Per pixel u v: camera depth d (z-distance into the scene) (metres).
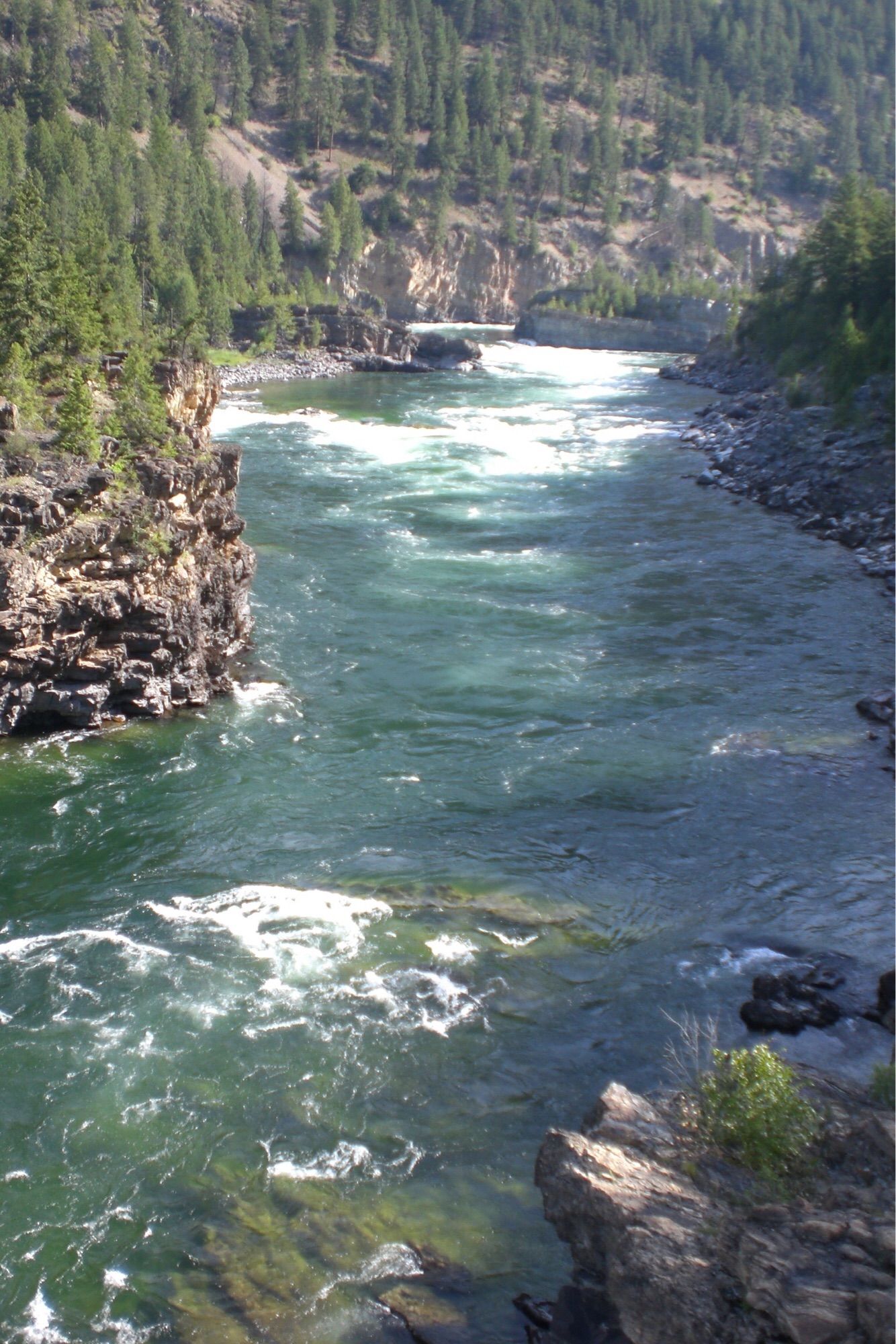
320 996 23.11
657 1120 16.45
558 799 32.41
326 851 28.89
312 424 99.19
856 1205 14.18
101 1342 15.59
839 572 57.59
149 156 182.50
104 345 53.28
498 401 119.38
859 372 92.38
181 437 42.72
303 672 41.22
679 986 24.00
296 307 158.50
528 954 24.91
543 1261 16.95
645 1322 13.38
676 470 83.44
